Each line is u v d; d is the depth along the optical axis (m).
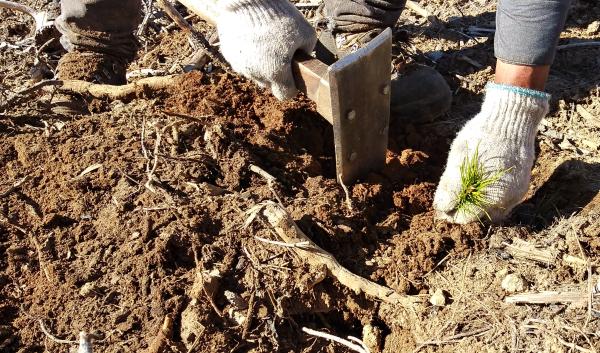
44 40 1.58
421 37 1.56
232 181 1.14
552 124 1.30
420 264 1.05
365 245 1.09
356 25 1.32
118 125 1.23
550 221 1.10
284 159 1.18
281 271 1.03
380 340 1.03
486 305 1.00
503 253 1.04
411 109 1.29
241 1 1.09
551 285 1.00
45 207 1.12
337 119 1.05
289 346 1.00
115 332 0.98
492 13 1.62
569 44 1.46
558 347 0.92
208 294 1.00
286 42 1.08
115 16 1.33
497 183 1.03
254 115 1.27
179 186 1.12
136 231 1.06
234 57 1.10
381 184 1.16
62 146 1.20
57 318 1.00
